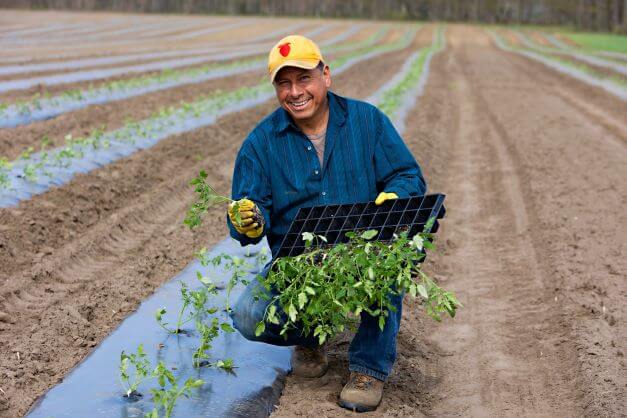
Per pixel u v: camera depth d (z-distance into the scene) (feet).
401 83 65.98
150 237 25.09
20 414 13.48
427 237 11.50
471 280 21.81
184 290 16.51
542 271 22.17
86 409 13.21
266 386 14.33
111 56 97.86
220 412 13.32
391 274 11.64
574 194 30.81
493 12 323.98
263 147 13.19
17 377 14.80
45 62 81.56
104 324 17.71
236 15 293.23
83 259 22.39
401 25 254.06
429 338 17.74
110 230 24.84
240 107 51.78
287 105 12.66
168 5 296.51
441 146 42.32
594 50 159.22
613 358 15.88
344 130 13.05
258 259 20.48
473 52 143.23
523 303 19.89
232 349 15.72
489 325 18.54
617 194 30.86
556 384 15.37
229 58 103.60
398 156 13.15
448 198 31.53
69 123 42.37
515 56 131.75
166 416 12.05
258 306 13.21
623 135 46.39
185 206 29.09
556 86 77.15
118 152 34.32
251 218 12.23
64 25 188.44
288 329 13.33
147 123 40.88
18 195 26.07
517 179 34.68
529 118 52.42
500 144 43.42
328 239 12.75
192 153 37.14
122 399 13.56
